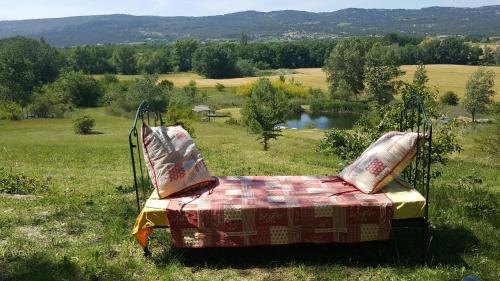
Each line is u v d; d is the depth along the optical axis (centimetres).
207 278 571
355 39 9562
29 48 13025
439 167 1912
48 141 3947
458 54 13888
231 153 2758
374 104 1185
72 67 13888
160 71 14475
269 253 633
